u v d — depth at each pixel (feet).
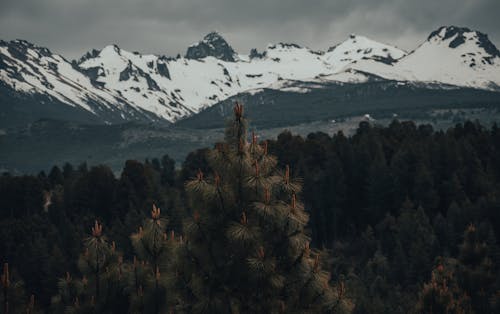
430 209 348.18
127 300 69.97
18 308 62.44
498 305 95.61
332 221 374.22
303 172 369.50
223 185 59.31
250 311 57.88
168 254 65.41
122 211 371.76
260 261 55.93
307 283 58.13
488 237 236.84
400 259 263.70
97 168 399.65
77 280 73.92
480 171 365.81
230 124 60.80
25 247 280.72
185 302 59.67
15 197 398.21
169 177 484.74
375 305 194.29
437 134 488.85
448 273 105.70
